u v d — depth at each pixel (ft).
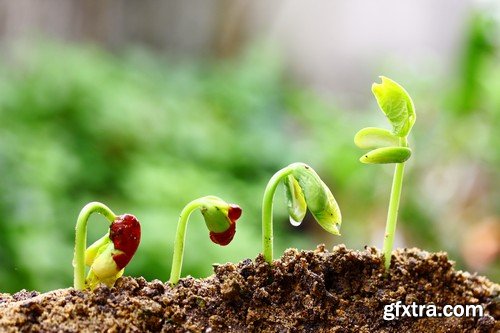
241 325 1.44
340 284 1.50
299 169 1.43
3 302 1.46
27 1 5.91
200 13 6.57
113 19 6.38
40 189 3.66
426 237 3.95
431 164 4.13
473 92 4.12
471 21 4.10
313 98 6.16
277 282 1.47
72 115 4.96
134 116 4.96
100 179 4.52
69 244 3.67
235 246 3.67
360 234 4.41
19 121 4.69
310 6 6.55
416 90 4.41
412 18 6.40
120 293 1.44
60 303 1.41
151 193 4.10
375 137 1.47
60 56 5.41
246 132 5.49
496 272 3.32
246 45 6.68
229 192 4.45
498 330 1.50
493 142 3.95
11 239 3.25
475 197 3.94
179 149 4.99
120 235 1.42
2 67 5.35
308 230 4.70
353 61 6.63
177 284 1.47
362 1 6.47
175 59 6.61
